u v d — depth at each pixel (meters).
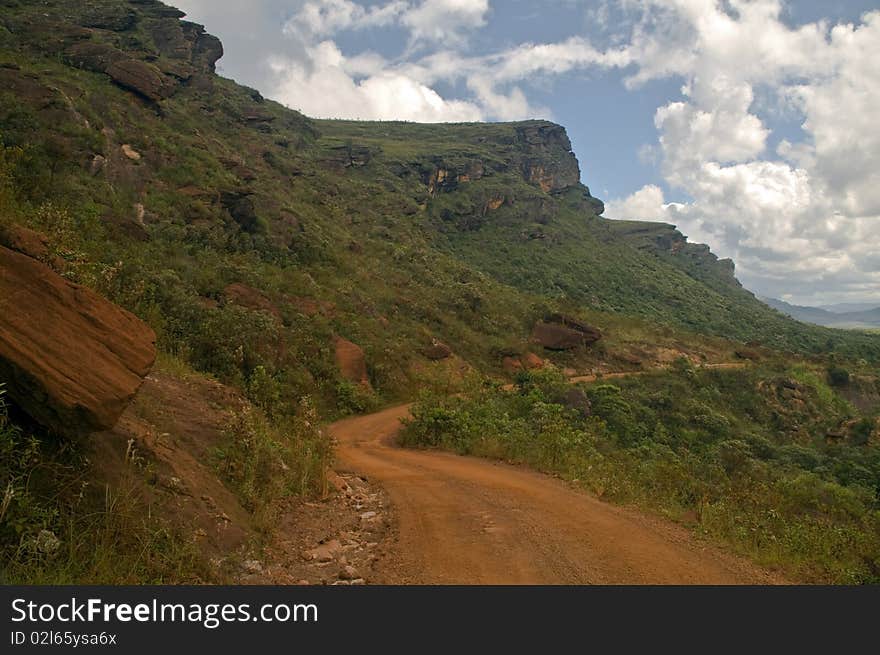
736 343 80.50
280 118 111.00
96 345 4.79
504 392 33.88
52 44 46.44
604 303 102.88
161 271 25.48
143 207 34.16
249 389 18.17
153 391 8.55
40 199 20.38
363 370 34.19
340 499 9.31
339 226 66.44
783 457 41.56
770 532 8.22
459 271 74.31
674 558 6.80
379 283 53.81
